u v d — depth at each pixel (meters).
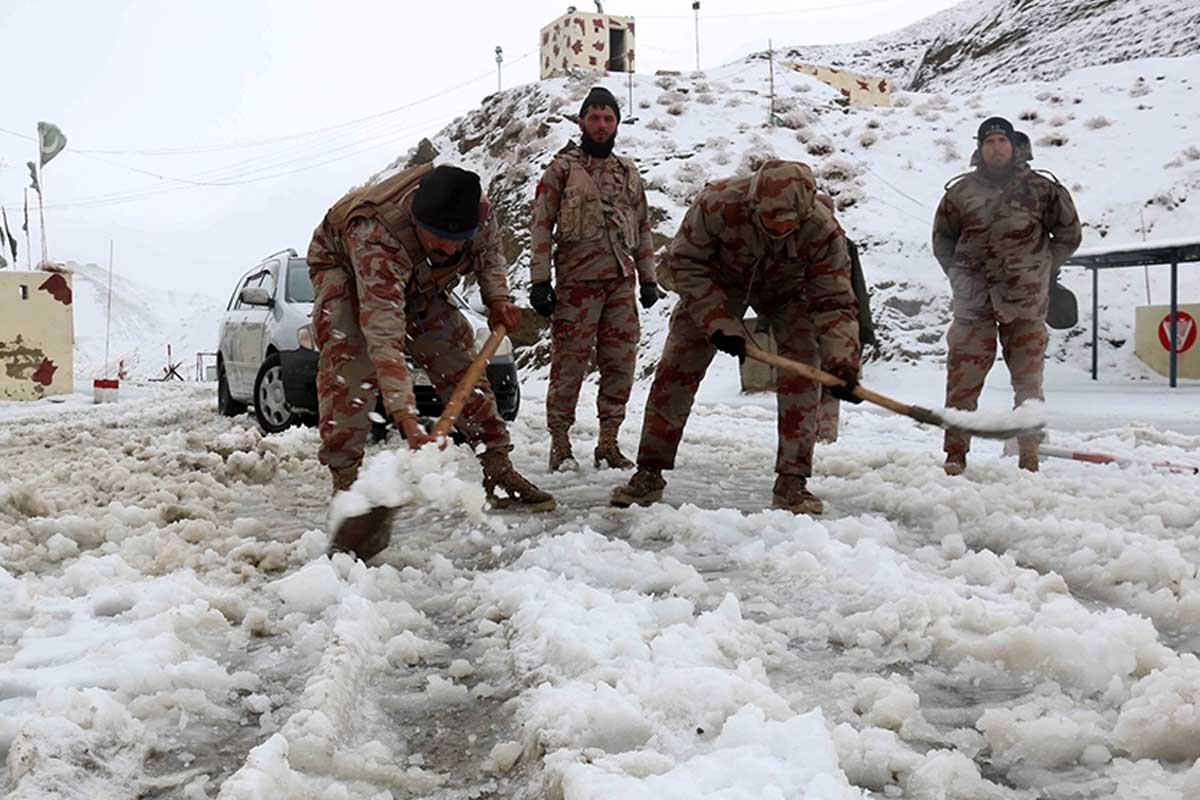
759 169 4.30
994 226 6.10
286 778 2.01
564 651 2.60
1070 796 1.98
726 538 4.04
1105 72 32.66
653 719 2.21
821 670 2.66
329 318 4.40
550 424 6.43
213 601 3.23
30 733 2.16
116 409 15.20
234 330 11.22
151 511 4.75
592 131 6.25
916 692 2.53
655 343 21.69
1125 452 7.20
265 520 4.93
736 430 9.80
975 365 6.18
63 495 5.32
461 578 3.68
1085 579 3.52
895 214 23.98
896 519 4.66
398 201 4.21
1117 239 22.78
